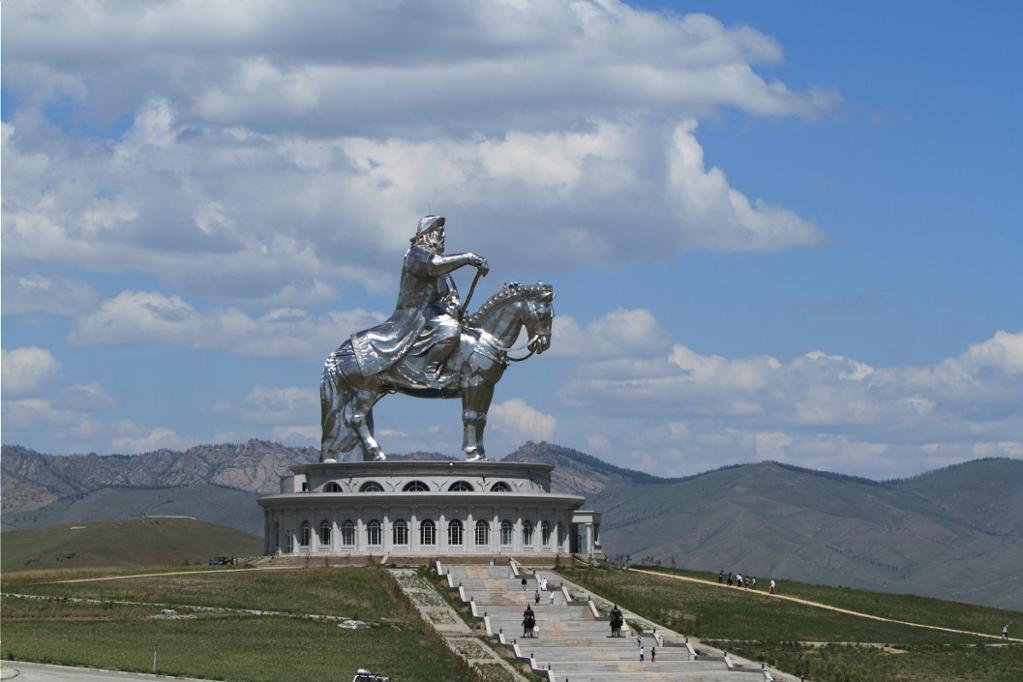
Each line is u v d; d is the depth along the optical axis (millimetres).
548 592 181000
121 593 176625
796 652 163000
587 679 146000
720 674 150000
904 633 178000
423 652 154375
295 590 180750
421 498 199000
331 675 140875
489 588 182000
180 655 146000
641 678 147375
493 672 146375
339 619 167125
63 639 151125
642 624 170250
